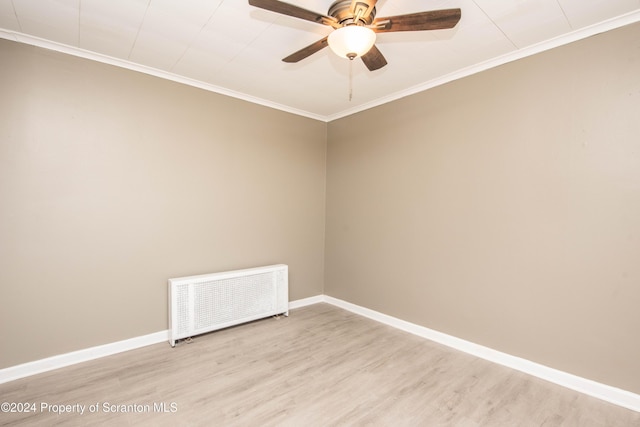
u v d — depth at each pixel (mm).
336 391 2188
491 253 2652
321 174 4234
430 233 3076
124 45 2438
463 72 2799
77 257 2539
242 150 3475
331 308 3990
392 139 3424
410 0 1880
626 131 2035
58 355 2461
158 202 2924
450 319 2920
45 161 2396
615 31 2066
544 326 2371
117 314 2725
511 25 2123
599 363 2135
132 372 2406
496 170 2619
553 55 2320
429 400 2098
